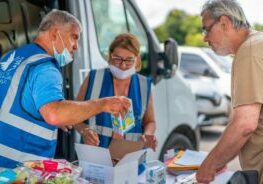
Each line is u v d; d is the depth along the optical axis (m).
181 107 4.70
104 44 3.95
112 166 2.24
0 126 2.42
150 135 2.94
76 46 2.55
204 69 9.38
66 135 3.42
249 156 2.46
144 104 3.07
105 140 2.95
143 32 4.38
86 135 2.88
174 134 4.62
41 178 2.12
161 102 4.36
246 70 2.34
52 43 2.49
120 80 3.06
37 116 2.40
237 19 2.43
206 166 2.40
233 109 2.40
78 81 3.52
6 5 3.56
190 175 2.65
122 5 4.23
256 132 2.43
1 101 2.42
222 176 2.50
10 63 2.47
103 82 3.09
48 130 2.45
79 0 3.63
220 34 2.46
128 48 2.98
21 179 2.11
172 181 2.63
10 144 2.42
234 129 2.33
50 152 2.53
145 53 4.33
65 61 2.54
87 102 2.32
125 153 2.56
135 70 3.06
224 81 9.15
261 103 2.33
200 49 9.88
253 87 2.32
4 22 3.58
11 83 2.40
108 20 4.03
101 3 3.94
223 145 2.35
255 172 2.22
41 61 2.36
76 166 2.32
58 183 2.07
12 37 3.58
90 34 3.74
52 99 2.25
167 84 4.48
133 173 2.37
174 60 4.27
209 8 2.48
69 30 2.49
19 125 2.41
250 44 2.37
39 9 3.53
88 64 3.67
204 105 8.77
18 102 2.39
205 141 8.77
